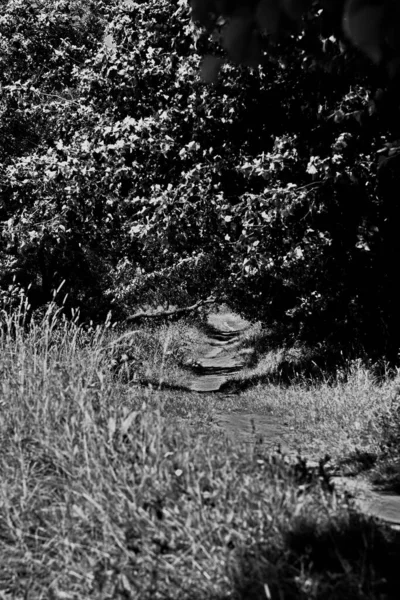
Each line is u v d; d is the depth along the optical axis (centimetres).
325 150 1299
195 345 3266
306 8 207
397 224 1355
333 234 1378
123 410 541
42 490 455
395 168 1181
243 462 473
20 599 388
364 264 1437
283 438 882
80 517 421
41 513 437
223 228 1432
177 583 359
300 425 978
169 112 1438
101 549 396
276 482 439
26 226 1627
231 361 2839
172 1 1483
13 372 651
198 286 1983
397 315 1474
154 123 1430
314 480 471
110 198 1495
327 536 404
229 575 360
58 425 531
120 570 375
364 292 1483
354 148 1212
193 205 1348
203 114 1434
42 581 391
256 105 1398
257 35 218
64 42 2039
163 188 1534
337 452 792
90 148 1505
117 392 743
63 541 395
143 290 2112
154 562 373
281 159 1274
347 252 1412
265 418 1063
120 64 1580
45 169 1552
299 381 1520
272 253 1397
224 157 1474
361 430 870
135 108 1627
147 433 499
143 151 1468
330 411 1041
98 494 418
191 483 438
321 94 1252
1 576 410
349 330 1653
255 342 2900
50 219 1631
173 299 2406
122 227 1725
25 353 689
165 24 1543
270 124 1441
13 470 481
